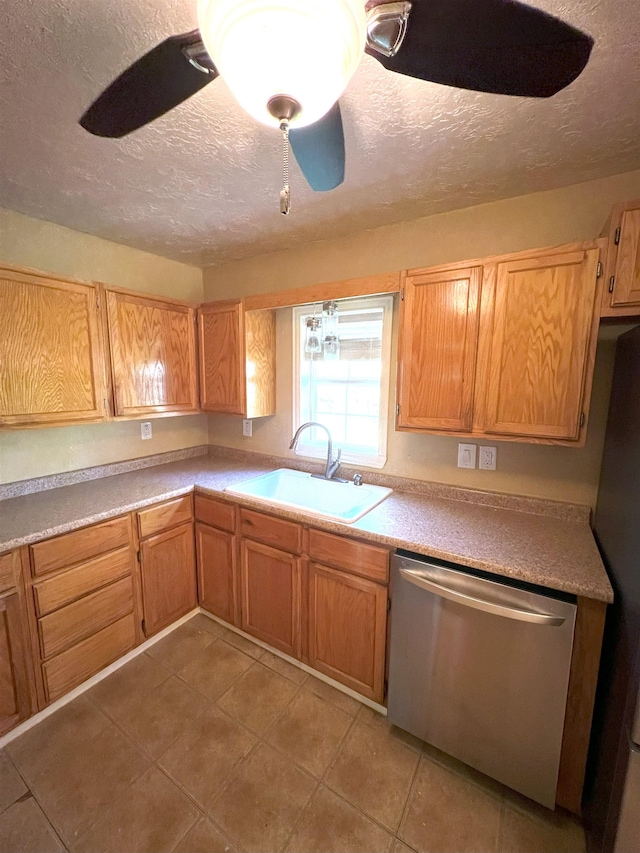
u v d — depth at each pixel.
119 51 0.93
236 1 0.55
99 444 2.35
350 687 1.78
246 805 1.35
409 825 1.30
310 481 2.35
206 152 1.34
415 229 1.93
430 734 1.51
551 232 1.64
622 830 0.96
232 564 2.15
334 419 2.41
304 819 1.31
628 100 1.08
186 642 2.15
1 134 1.24
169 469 2.57
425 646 1.48
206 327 2.48
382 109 1.12
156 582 2.11
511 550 1.42
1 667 1.52
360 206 1.77
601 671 1.29
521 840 1.26
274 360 2.56
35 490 2.06
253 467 2.63
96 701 1.76
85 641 1.80
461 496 1.94
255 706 1.75
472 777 1.46
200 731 1.62
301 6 0.55
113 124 0.92
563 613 1.22
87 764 1.48
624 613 1.09
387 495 2.03
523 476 1.80
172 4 0.81
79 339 1.90
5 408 1.66
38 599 1.60
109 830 1.27
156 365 2.28
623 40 0.88
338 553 1.72
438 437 1.99
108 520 1.84
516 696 1.32
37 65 0.96
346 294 1.89
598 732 1.24
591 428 1.63
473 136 1.25
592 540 1.50
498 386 1.53
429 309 1.65
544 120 1.17
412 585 1.49
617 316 1.29
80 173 1.48
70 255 2.07
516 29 0.64
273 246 2.33
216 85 1.01
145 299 2.20
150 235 2.15
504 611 1.26
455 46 0.69
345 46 0.61
